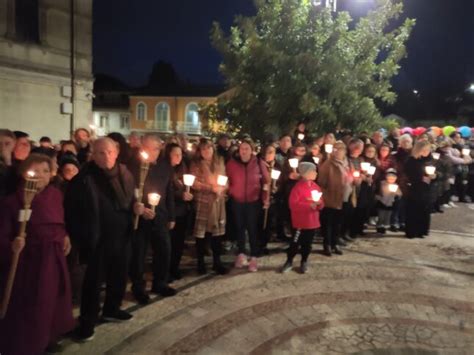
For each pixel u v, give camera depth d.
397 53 11.16
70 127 15.09
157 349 4.00
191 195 5.43
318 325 4.53
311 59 10.07
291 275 5.93
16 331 3.42
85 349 3.97
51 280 3.55
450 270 6.27
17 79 13.24
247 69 10.97
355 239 7.91
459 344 4.21
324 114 10.23
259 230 6.84
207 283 5.61
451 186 11.33
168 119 39.84
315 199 5.80
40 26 13.80
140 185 4.57
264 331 4.38
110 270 4.39
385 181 8.21
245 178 6.03
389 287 5.58
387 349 4.09
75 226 3.95
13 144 4.15
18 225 3.41
